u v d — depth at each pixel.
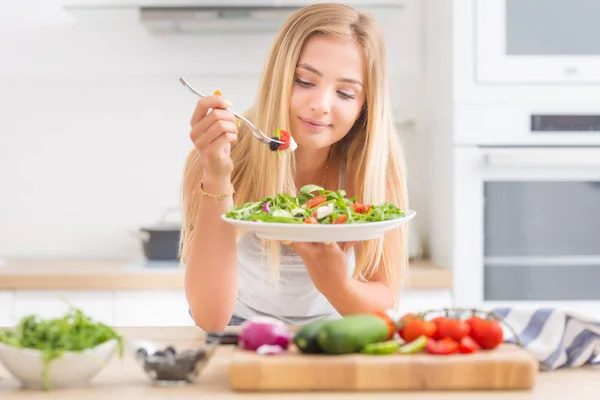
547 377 1.32
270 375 1.19
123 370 1.34
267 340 1.28
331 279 1.57
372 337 1.26
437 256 3.18
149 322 2.91
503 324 1.44
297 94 1.74
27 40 3.44
